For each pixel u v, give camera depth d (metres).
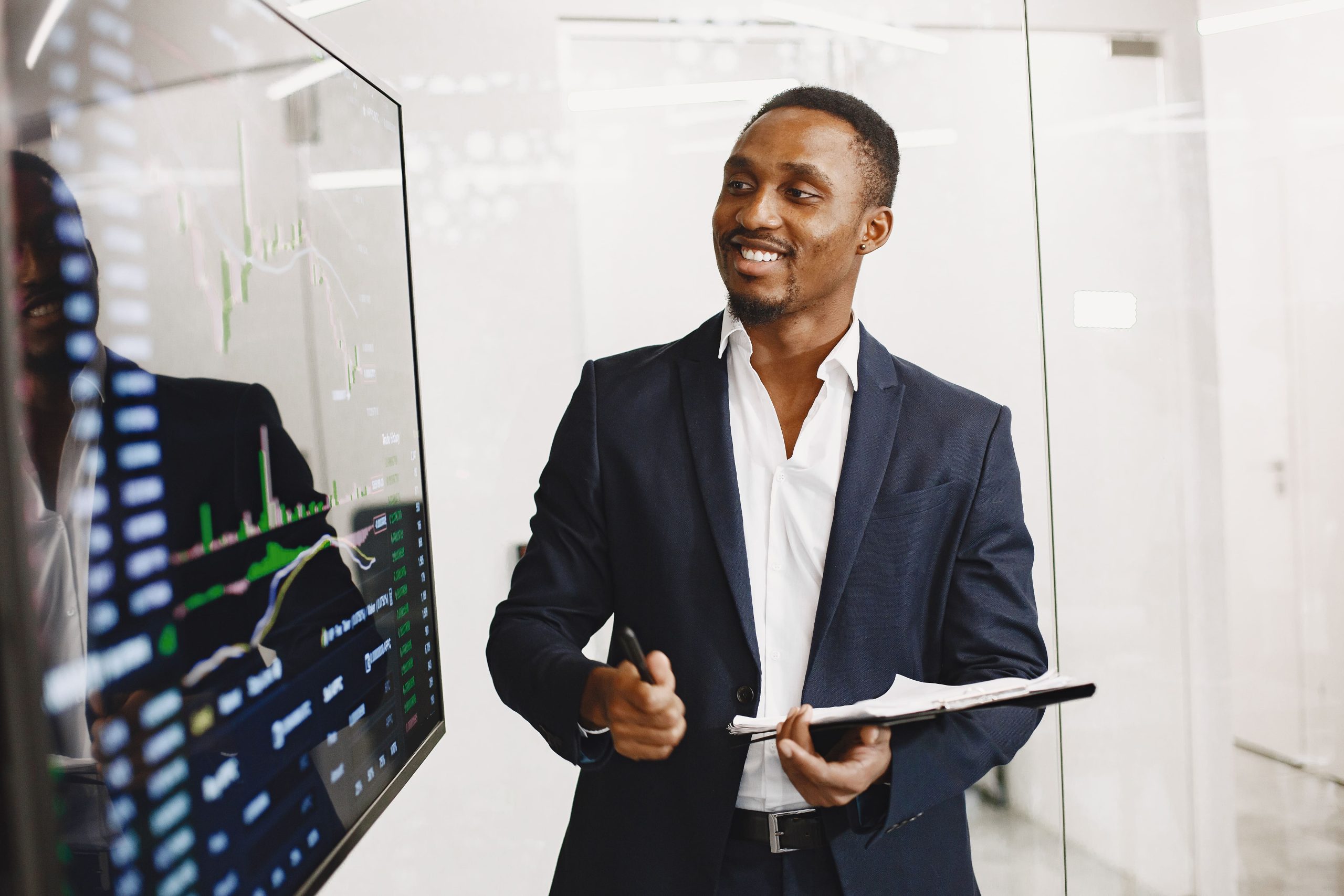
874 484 0.97
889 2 1.92
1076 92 1.96
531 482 1.88
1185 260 1.97
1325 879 2.00
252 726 0.78
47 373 0.55
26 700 0.43
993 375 1.96
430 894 1.84
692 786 0.93
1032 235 1.96
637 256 1.90
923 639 1.00
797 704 0.97
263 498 0.83
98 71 0.62
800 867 0.92
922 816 0.96
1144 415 1.99
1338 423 2.00
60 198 0.58
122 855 0.60
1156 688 2.00
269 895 0.79
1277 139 1.98
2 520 0.43
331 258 1.04
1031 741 2.00
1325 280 1.99
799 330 1.00
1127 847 2.00
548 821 1.90
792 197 0.94
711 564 0.96
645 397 1.04
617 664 1.01
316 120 1.01
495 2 1.84
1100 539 1.99
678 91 1.89
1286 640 2.02
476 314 1.86
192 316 0.73
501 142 1.85
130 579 0.62
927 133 1.94
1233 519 1.99
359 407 1.10
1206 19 1.96
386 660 1.15
